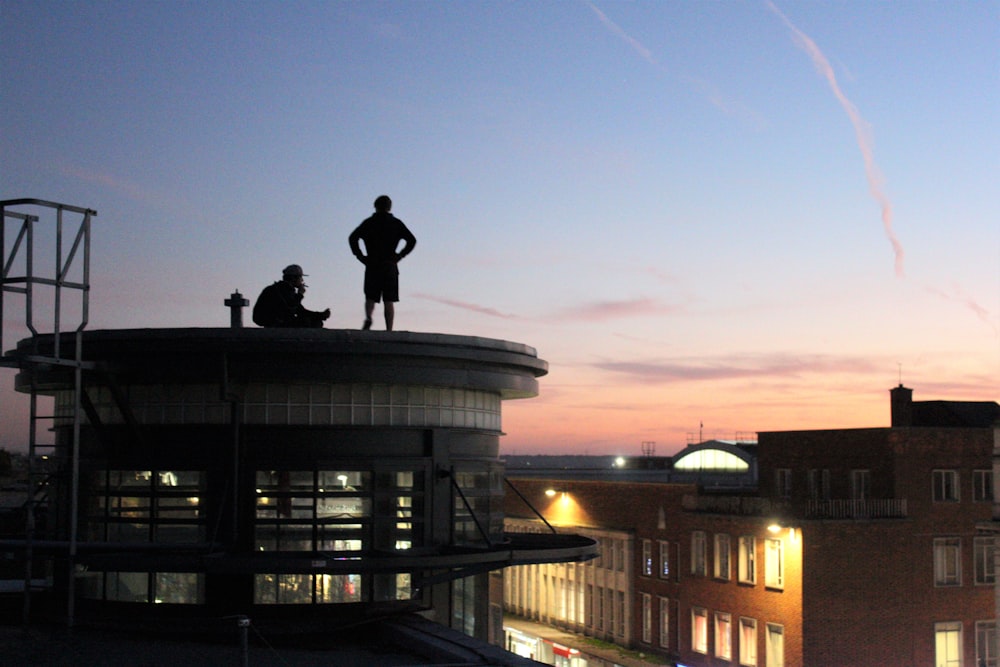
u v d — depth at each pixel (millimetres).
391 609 19906
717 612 63281
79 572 20188
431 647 17609
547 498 82562
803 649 55812
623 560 73250
